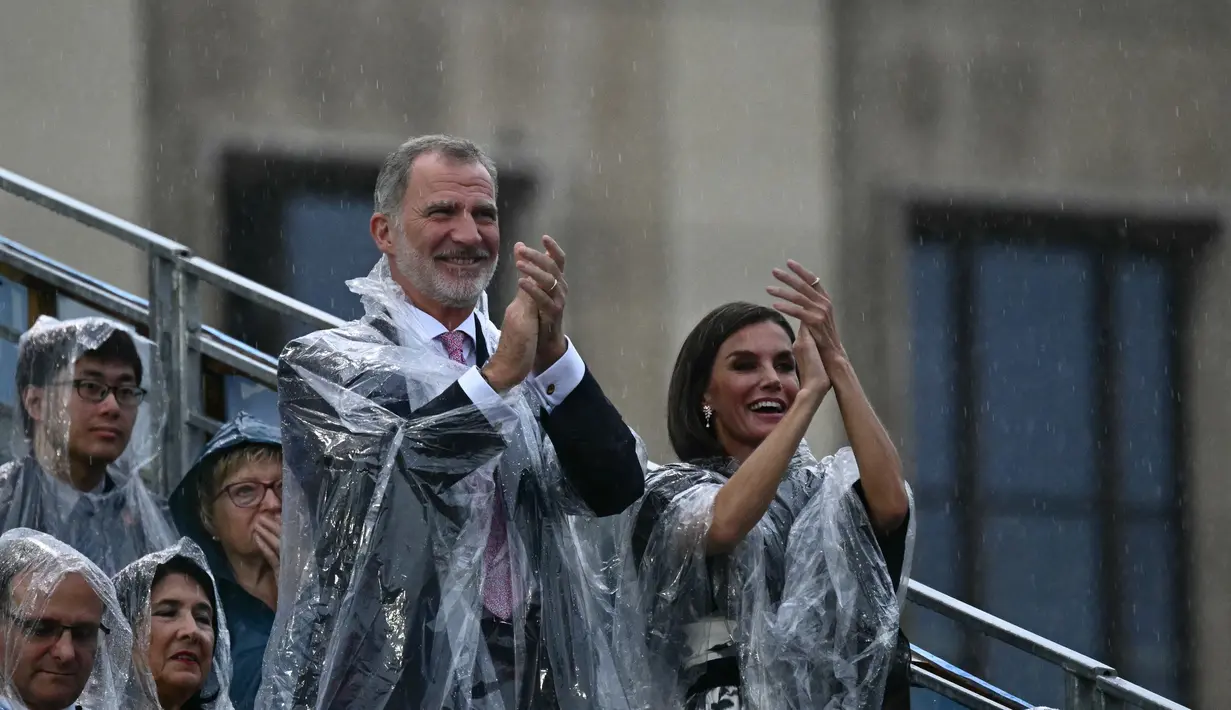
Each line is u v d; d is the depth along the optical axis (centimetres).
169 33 3262
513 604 1239
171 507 1580
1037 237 3738
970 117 3719
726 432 1434
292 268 3291
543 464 1268
